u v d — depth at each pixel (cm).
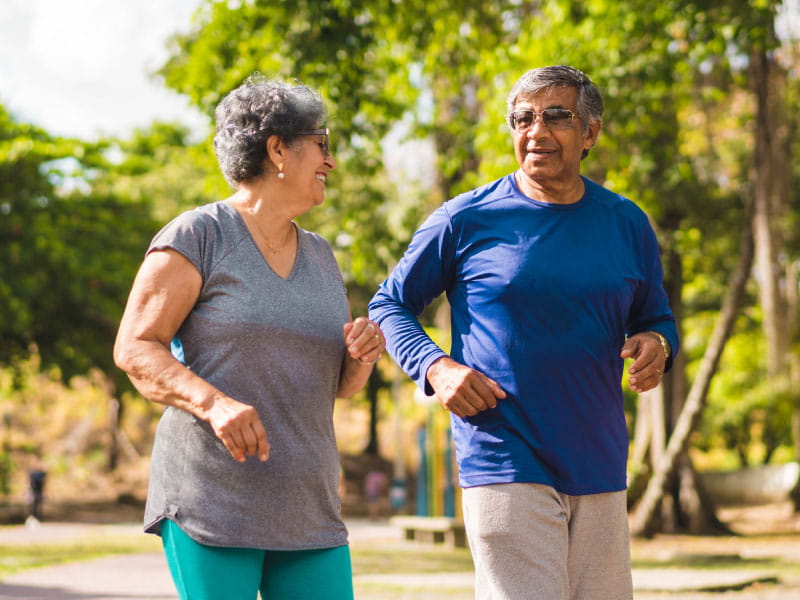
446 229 339
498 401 321
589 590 326
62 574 1099
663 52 1386
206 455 271
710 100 1892
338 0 1342
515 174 346
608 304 325
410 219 2269
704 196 2044
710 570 1220
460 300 338
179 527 272
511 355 321
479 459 322
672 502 2070
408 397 5072
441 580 1059
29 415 4509
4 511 3012
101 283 2798
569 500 322
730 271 2592
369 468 4700
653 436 2050
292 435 278
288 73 1350
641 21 1361
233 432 253
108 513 3156
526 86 333
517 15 1616
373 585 1005
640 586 988
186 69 1449
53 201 2788
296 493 278
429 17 1475
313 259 298
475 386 317
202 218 282
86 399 4700
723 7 1338
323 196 295
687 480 2078
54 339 2895
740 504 3450
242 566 272
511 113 336
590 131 339
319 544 282
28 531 2152
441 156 1919
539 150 328
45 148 2702
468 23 1559
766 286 2033
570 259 324
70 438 4494
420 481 2005
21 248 2609
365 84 1502
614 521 326
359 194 2041
